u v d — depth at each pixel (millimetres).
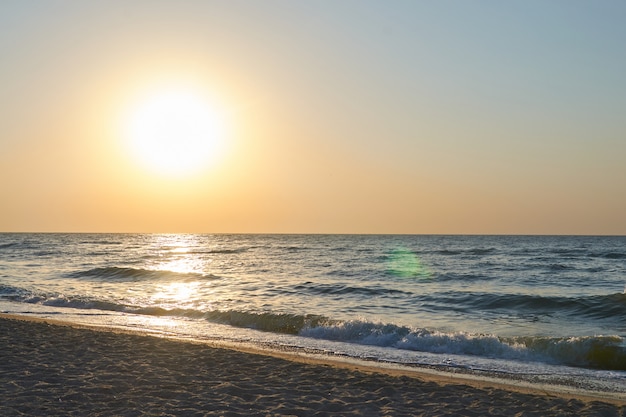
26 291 28984
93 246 109375
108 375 10859
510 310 23531
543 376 12352
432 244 123375
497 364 13617
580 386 11430
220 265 53906
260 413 8719
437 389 10547
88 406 8797
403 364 13484
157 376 10953
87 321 19625
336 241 156125
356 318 20844
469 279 39188
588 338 14398
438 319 21125
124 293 29047
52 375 10719
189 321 20000
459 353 14992
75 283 34562
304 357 14062
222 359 12703
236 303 24859
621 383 11711
